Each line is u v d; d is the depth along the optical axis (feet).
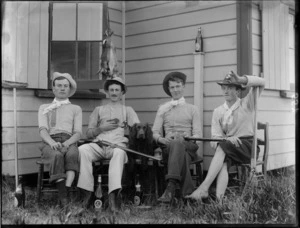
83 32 14.46
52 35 14.14
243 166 12.07
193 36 14.83
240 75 13.37
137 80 16.48
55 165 11.04
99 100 15.96
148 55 16.14
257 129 12.60
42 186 12.12
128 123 13.37
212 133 12.36
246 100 12.34
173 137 12.48
